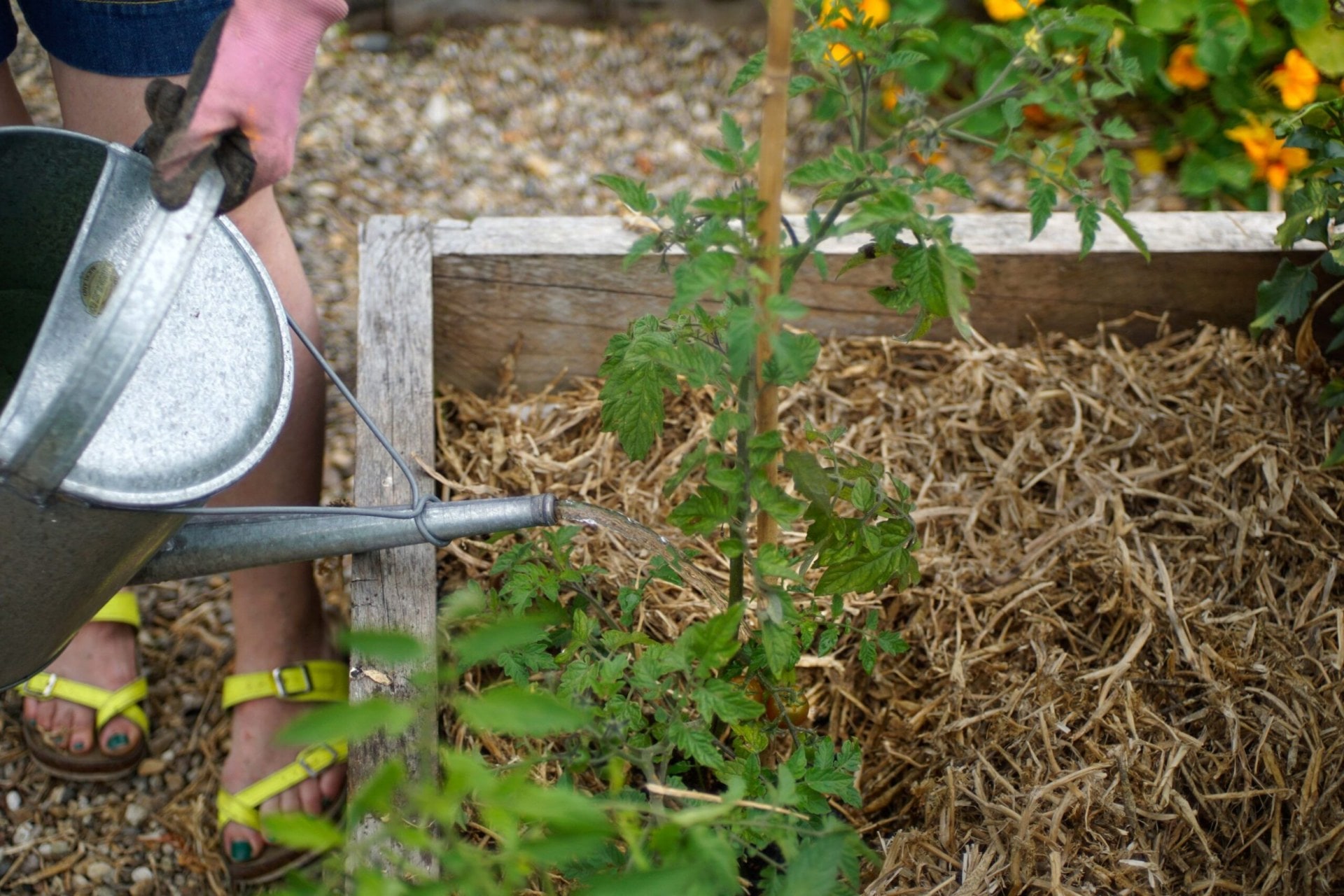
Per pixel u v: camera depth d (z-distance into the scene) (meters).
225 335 1.24
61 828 1.86
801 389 1.97
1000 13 2.50
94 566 1.18
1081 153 1.26
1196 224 1.95
